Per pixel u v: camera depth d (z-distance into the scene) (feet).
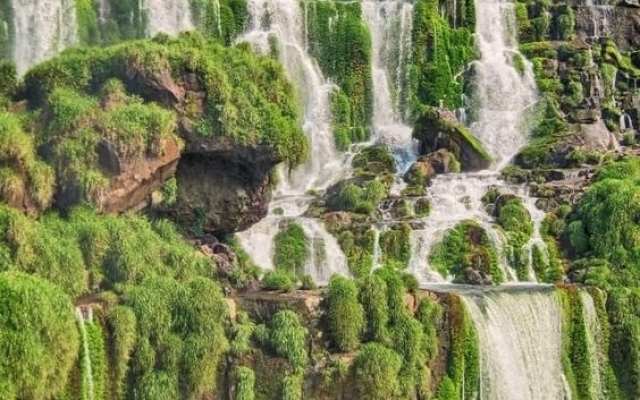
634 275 133.18
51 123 99.96
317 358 96.99
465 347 108.17
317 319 98.99
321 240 134.31
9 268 86.43
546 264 140.26
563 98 191.21
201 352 90.12
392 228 138.10
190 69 106.63
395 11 190.90
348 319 99.04
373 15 189.67
